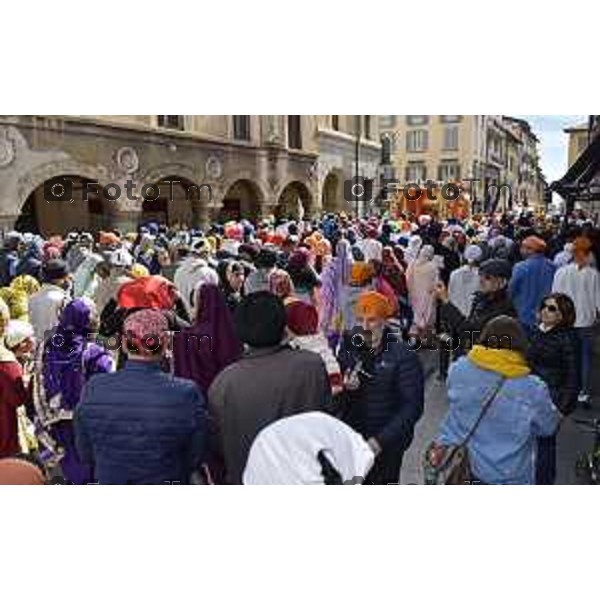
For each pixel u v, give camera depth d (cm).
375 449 276
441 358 638
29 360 368
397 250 849
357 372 287
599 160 1015
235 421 252
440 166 2694
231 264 548
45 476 233
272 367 254
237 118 1798
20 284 532
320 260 811
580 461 395
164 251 744
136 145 1452
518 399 257
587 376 554
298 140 2103
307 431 185
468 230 1347
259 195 1892
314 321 314
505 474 255
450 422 270
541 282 565
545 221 1571
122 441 228
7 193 1186
